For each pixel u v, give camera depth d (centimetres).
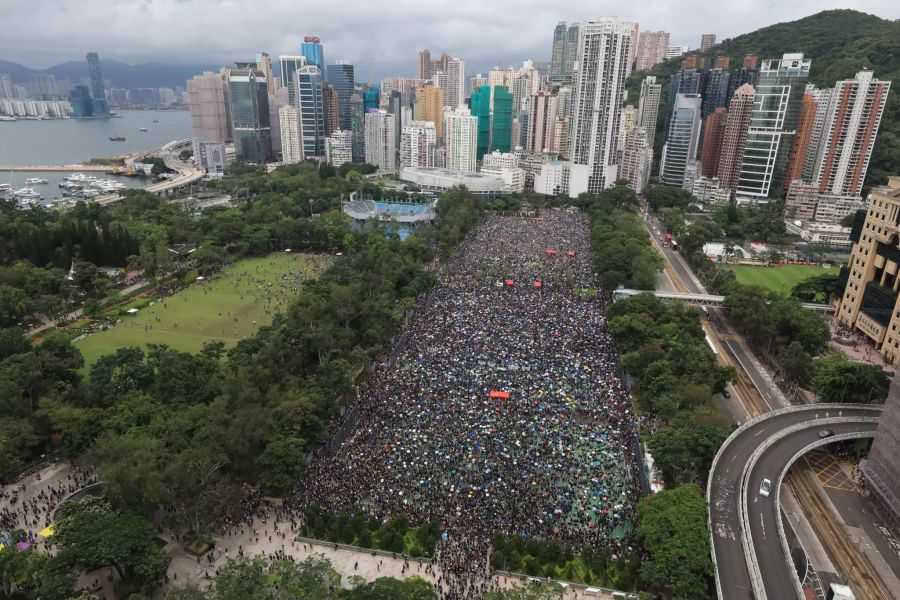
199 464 12675
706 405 16825
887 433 13662
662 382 17050
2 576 10112
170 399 16525
